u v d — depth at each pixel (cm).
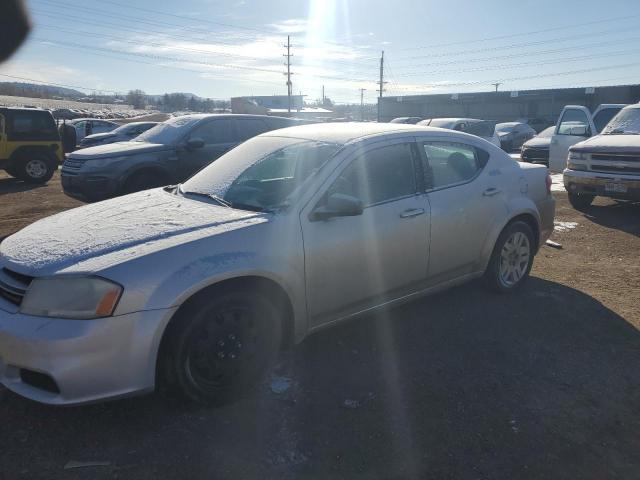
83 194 862
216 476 263
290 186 366
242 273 312
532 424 308
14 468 266
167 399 328
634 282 552
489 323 444
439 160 443
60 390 273
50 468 266
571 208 974
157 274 289
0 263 318
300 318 350
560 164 1270
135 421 305
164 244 304
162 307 287
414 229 404
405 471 268
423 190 420
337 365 373
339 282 366
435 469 270
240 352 322
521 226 504
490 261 487
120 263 286
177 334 296
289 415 314
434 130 451
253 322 327
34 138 1437
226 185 400
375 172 395
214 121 956
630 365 379
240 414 315
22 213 965
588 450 287
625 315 464
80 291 279
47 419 305
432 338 416
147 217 350
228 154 456
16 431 294
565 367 374
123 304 279
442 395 337
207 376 312
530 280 554
